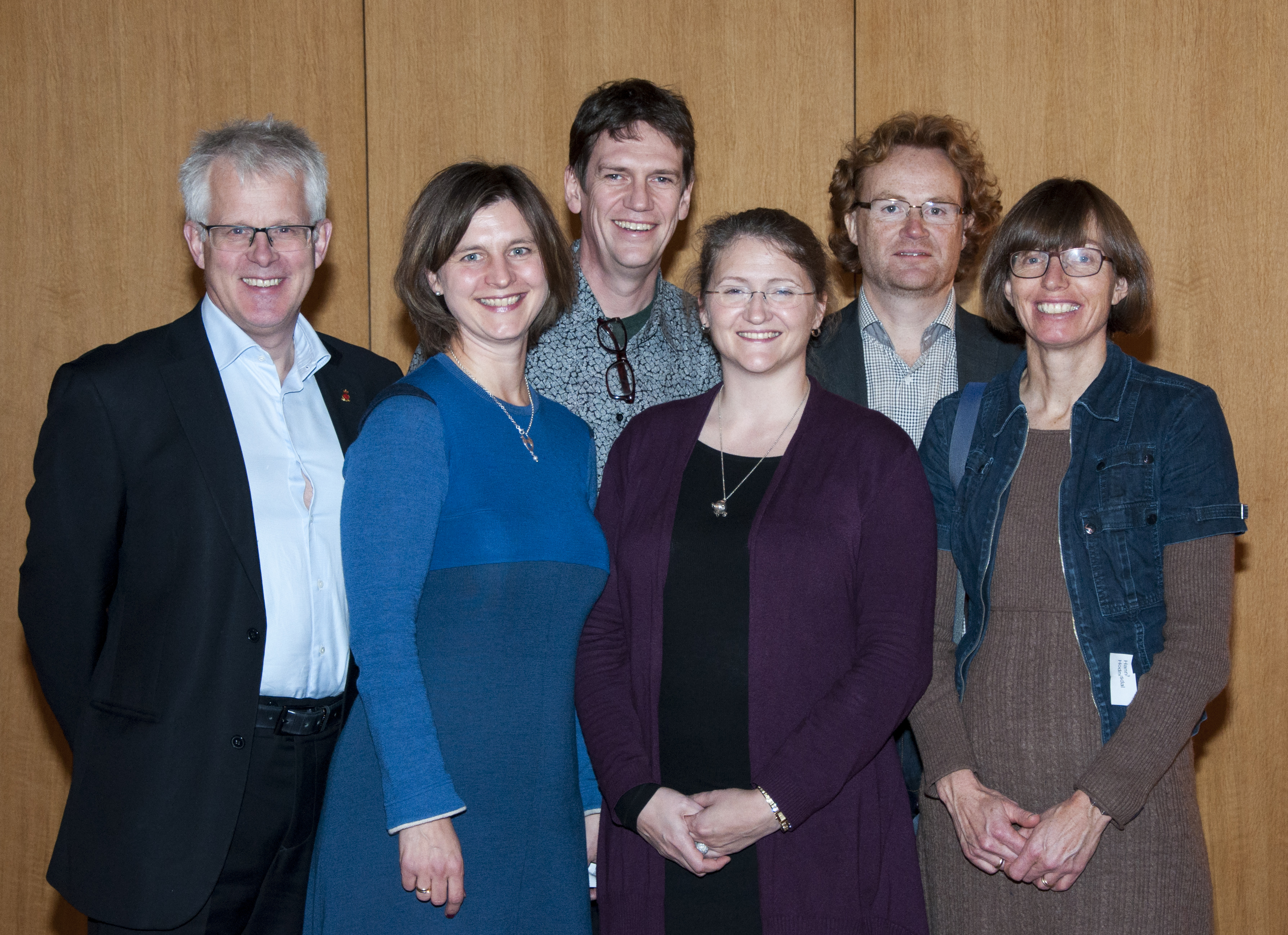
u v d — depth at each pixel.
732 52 3.53
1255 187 3.45
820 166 3.54
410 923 1.74
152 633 1.88
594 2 3.53
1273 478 3.50
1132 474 1.95
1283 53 3.42
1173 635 1.89
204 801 1.84
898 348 2.62
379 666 1.71
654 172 2.44
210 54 3.54
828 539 1.88
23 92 3.57
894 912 1.89
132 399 1.89
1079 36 3.46
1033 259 2.03
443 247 1.89
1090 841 1.83
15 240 3.60
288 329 2.05
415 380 1.89
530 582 1.83
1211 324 3.49
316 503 2.03
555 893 1.85
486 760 1.79
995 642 2.01
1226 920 3.57
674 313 2.58
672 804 1.82
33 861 3.68
